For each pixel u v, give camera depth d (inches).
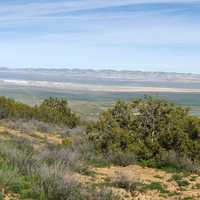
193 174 576.1
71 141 737.0
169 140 650.2
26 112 1144.2
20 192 324.5
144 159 622.2
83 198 332.2
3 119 1019.9
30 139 749.3
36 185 335.6
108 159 603.5
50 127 1018.7
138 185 462.3
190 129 683.4
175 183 506.0
